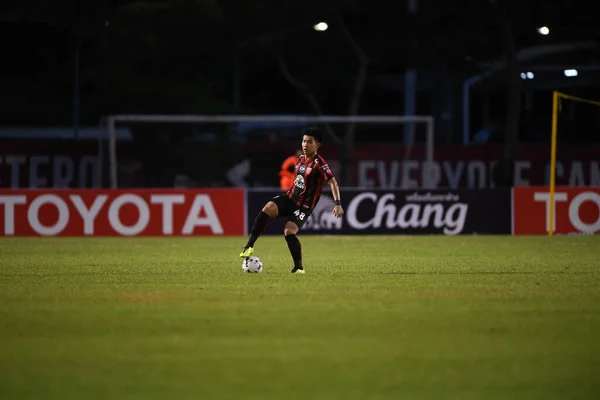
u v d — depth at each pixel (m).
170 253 69.81
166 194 93.56
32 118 160.38
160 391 24.08
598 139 142.88
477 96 172.12
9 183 130.50
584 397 23.61
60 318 35.25
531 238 89.38
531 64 141.00
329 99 167.12
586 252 70.75
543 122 146.00
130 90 146.50
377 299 40.53
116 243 82.50
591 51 139.62
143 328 33.03
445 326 33.50
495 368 26.73
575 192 95.69
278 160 134.12
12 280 49.34
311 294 42.28
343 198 94.75
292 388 24.41
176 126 139.25
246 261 52.69
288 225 51.97
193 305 38.59
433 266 57.75
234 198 94.12
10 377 25.62
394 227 95.25
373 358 28.00
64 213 93.31
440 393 23.92
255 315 35.84
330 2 146.25
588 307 38.38
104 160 131.25
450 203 95.50
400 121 111.69
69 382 25.06
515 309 37.69
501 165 127.00
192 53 151.12
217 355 28.42
